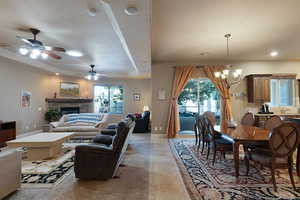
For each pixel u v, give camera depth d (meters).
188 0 2.71
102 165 2.83
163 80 6.66
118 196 2.36
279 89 6.30
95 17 2.94
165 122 6.63
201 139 4.54
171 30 3.79
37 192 2.45
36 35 3.69
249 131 3.46
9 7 2.63
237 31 3.87
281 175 3.04
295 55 5.78
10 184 2.33
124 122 3.03
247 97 6.39
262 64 6.44
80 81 8.34
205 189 2.57
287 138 2.51
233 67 6.46
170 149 4.77
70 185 2.66
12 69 5.68
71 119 6.34
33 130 6.58
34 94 6.64
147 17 2.51
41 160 3.74
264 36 4.15
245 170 3.28
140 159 3.91
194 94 6.71
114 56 5.36
